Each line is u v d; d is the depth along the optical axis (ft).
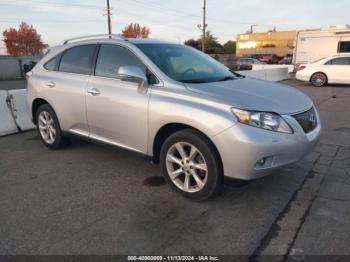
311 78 50.01
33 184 12.96
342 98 35.65
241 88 11.75
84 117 14.49
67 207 11.10
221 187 10.97
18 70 87.35
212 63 14.96
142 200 11.55
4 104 20.74
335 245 8.98
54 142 16.79
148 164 14.92
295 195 11.90
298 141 10.59
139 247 8.95
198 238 9.34
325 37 58.95
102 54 14.14
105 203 11.35
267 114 10.17
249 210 10.86
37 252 8.75
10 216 10.56
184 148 11.46
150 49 13.29
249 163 9.95
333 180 13.17
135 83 12.35
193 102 10.82
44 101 17.02
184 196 11.62
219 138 10.09
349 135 19.89
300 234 9.50
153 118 11.64
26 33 172.96
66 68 15.70
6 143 18.76
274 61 132.57
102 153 16.46
